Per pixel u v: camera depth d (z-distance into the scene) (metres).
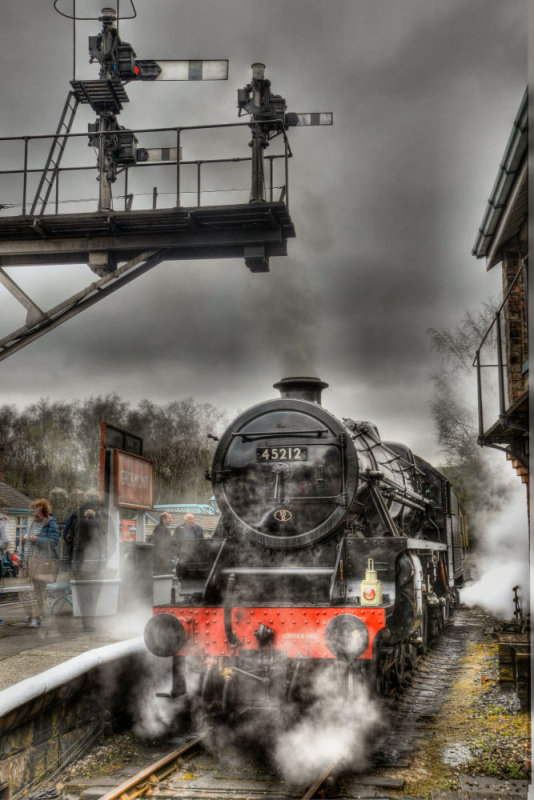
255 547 7.59
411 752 6.16
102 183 10.23
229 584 6.81
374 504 8.26
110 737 6.63
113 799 5.07
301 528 7.39
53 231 10.20
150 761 6.07
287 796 5.21
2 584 18.16
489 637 12.91
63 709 6.01
